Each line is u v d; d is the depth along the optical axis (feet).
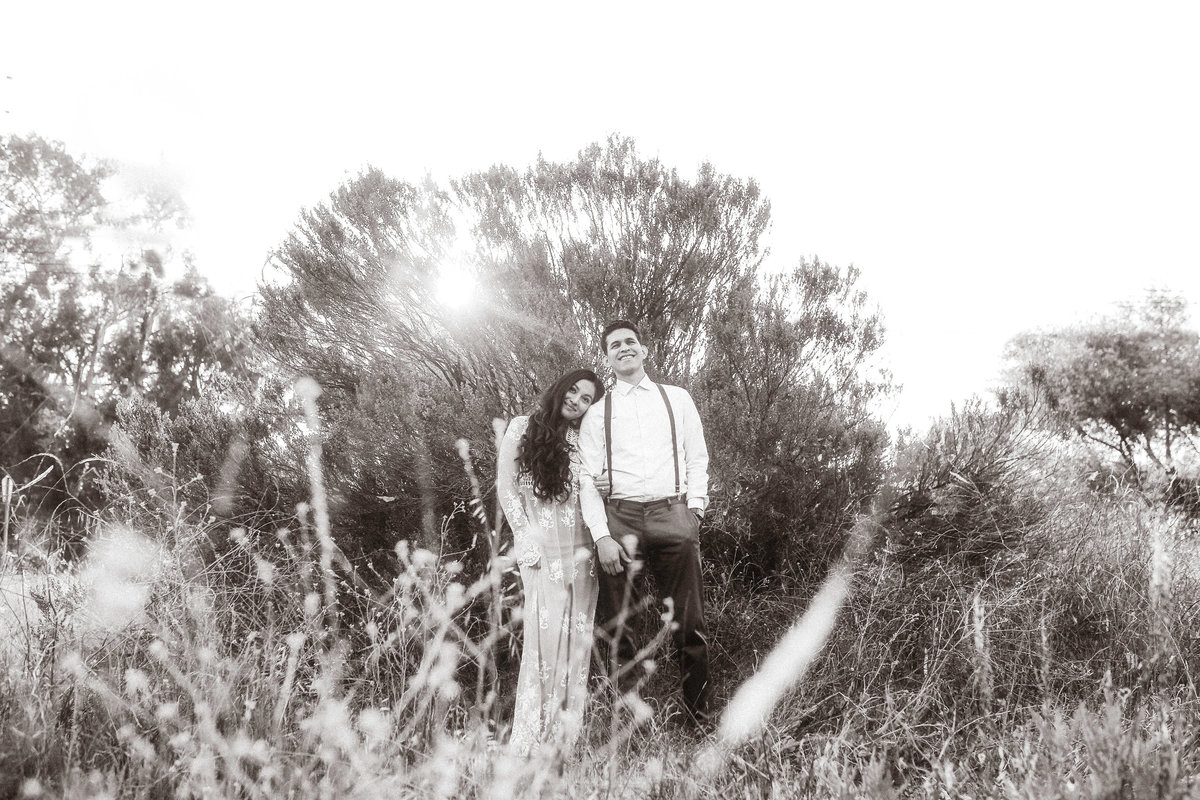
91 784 5.77
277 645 8.25
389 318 15.83
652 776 6.53
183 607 8.27
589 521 10.08
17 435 44.86
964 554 12.98
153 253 49.65
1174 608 10.27
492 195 16.10
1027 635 10.68
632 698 7.87
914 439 13.55
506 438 10.33
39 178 55.21
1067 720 8.58
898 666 10.68
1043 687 7.27
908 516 13.35
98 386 50.21
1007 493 13.34
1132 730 6.13
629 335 10.74
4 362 48.26
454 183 16.52
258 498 13.51
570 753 6.75
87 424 37.47
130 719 6.84
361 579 11.83
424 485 12.59
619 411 10.58
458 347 15.24
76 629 8.03
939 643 10.71
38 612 8.83
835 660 10.75
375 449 12.76
